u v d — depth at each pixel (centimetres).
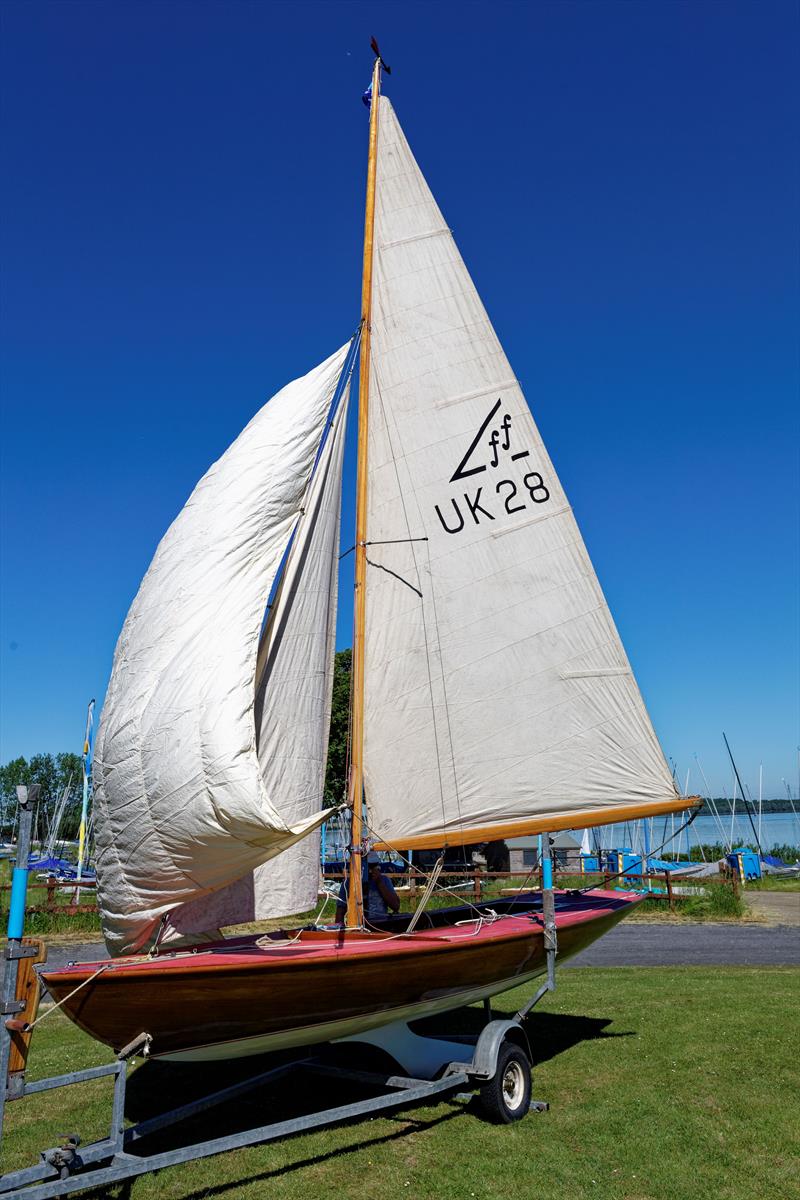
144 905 589
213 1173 536
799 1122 612
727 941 1600
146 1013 512
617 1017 927
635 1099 666
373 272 892
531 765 855
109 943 614
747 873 3133
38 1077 738
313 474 731
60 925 1714
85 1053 823
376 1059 750
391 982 611
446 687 834
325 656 735
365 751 798
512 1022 667
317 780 714
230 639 588
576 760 874
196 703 570
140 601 635
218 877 583
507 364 951
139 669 600
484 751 838
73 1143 489
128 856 583
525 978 796
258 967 524
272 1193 508
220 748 557
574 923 815
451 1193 507
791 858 4634
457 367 917
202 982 511
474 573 870
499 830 835
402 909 1647
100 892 605
